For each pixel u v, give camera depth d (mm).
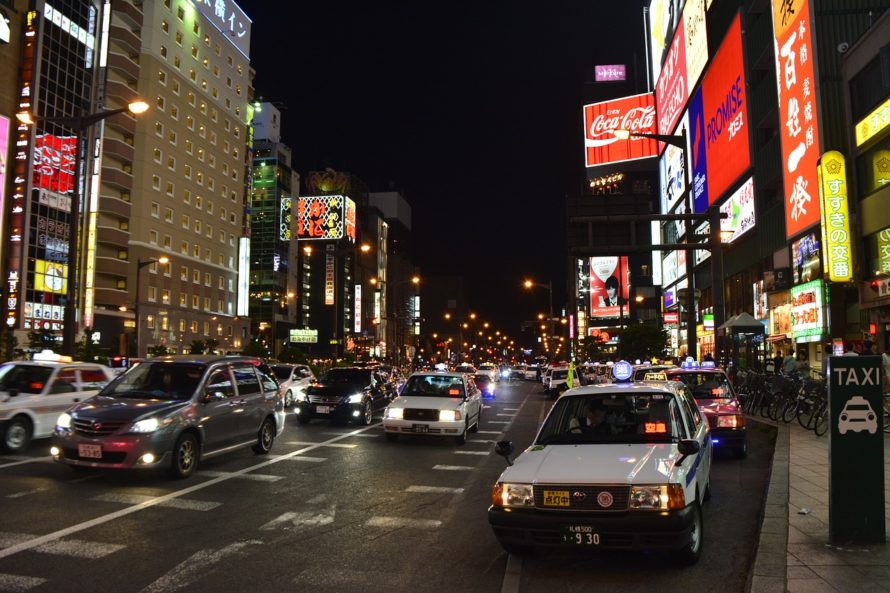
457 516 7688
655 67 73875
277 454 12383
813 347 30078
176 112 72438
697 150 53438
